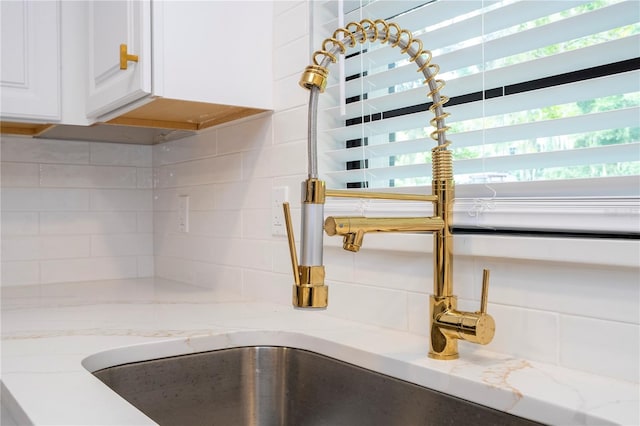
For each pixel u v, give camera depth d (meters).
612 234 0.82
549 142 1.04
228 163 1.67
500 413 0.76
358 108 1.31
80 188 1.99
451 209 0.91
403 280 1.12
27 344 1.04
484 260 0.96
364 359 0.97
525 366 0.86
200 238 1.83
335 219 0.79
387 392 0.93
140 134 1.91
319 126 1.37
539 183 0.93
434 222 0.89
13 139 1.87
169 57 1.31
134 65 1.33
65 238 1.96
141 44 1.29
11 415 0.77
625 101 0.95
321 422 1.06
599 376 0.81
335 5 1.37
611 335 0.80
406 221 0.86
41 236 1.92
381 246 1.14
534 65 0.96
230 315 1.32
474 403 0.79
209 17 1.37
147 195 2.13
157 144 2.10
